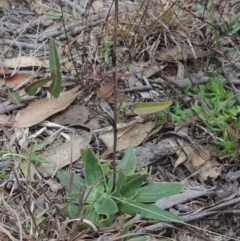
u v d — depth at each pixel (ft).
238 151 4.37
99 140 4.48
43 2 5.38
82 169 4.34
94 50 4.95
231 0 5.43
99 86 4.71
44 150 4.41
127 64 3.67
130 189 4.09
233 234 4.11
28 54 4.99
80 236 3.91
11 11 5.31
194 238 4.08
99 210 3.99
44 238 3.91
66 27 5.14
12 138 4.48
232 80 4.82
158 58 4.94
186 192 4.23
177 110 4.59
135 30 5.00
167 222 4.09
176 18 5.05
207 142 4.47
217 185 4.30
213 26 4.88
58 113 4.60
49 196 4.19
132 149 4.26
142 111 3.77
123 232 3.95
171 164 4.40
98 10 5.29
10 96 4.63
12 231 3.98
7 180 4.25
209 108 4.63
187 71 4.77
